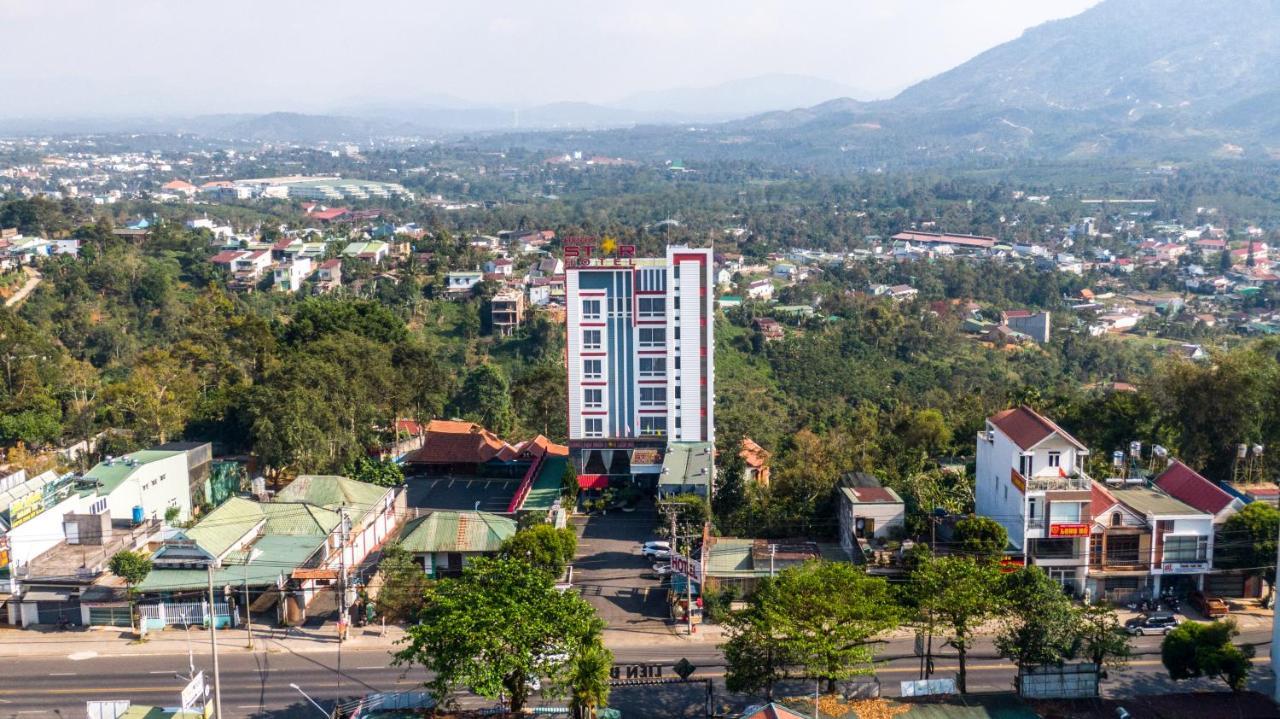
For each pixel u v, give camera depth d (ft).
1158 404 357.82
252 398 370.32
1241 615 259.19
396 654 204.95
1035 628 212.02
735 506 325.62
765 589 220.43
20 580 262.47
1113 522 267.39
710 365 361.71
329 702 221.66
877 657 239.30
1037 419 279.28
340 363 403.54
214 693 225.56
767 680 207.62
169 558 264.52
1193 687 223.30
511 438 447.01
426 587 265.54
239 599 267.80
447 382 482.28
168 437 398.21
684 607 266.36
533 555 270.46
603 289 361.51
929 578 218.79
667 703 221.66
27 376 436.76
